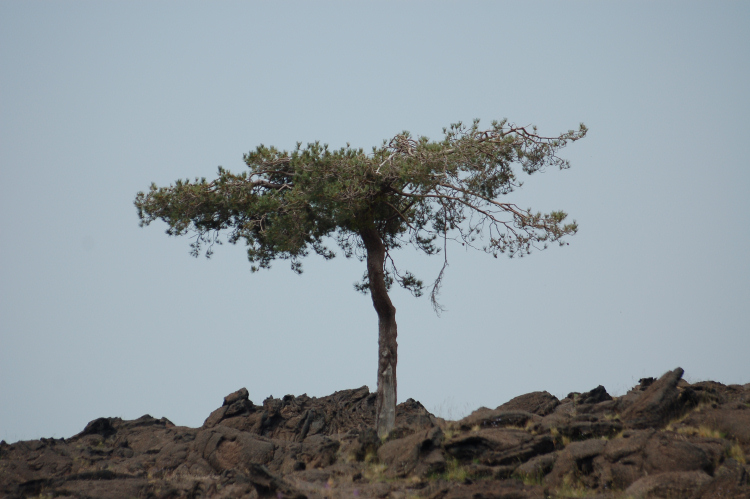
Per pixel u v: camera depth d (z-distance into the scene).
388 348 86.25
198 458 80.69
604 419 64.19
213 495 58.69
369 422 96.25
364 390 106.38
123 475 62.78
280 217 83.44
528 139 88.25
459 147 81.81
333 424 95.31
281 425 95.19
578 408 72.94
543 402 81.25
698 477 46.44
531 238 85.88
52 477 60.09
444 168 79.00
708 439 54.25
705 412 61.34
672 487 46.19
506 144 85.12
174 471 77.19
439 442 62.19
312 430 93.25
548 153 87.88
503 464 57.72
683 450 50.34
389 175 81.50
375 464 64.06
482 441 60.00
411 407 101.38
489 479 54.53
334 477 60.97
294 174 81.81
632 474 50.03
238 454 78.38
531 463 55.53
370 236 89.75
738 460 50.84
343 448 72.06
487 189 92.38
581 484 51.50
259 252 92.94
